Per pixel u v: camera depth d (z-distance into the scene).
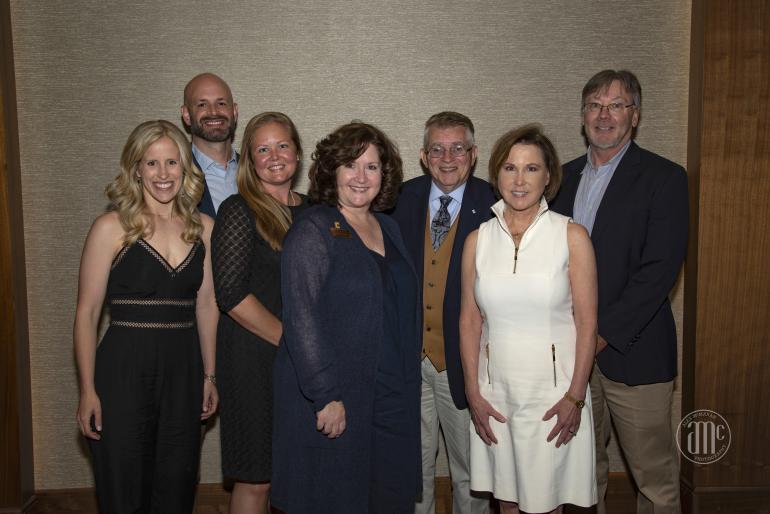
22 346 3.25
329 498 2.12
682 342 3.40
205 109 2.83
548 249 2.21
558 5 3.31
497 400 2.25
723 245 3.16
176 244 2.33
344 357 2.10
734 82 3.11
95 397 2.26
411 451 2.26
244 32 3.28
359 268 2.11
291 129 2.49
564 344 2.21
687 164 3.32
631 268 2.62
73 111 3.27
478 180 2.79
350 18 3.29
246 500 2.51
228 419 2.41
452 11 3.30
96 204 3.30
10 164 3.14
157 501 2.33
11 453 3.22
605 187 2.74
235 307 2.27
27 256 3.30
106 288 2.32
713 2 3.08
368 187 2.16
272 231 2.35
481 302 2.27
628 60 3.33
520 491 2.21
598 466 2.96
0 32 3.08
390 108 3.34
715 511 3.24
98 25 3.24
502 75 3.33
